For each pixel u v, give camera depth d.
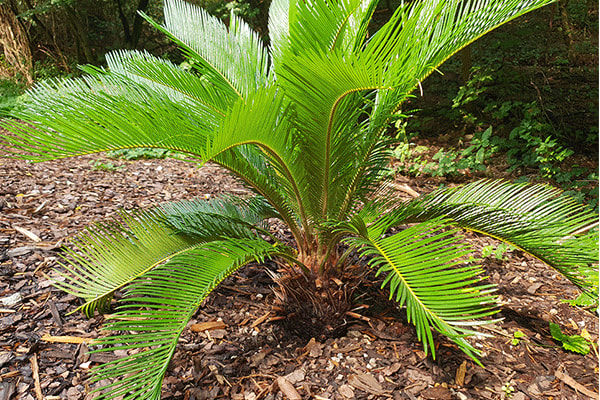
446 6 2.04
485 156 5.36
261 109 1.69
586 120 5.98
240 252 1.98
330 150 2.07
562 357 2.29
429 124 6.84
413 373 2.10
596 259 2.08
